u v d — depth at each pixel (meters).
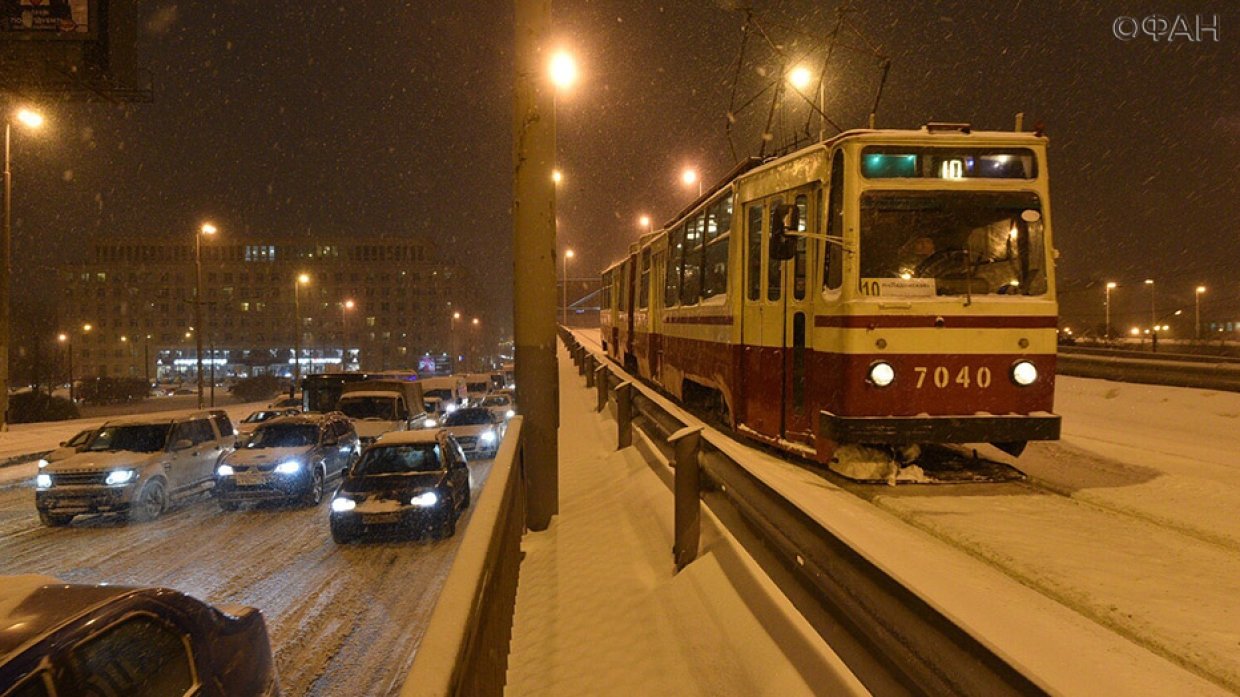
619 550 6.97
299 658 6.89
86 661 2.95
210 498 15.72
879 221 7.20
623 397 12.18
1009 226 7.36
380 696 6.09
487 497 4.49
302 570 9.92
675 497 5.97
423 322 135.12
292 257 133.62
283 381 84.81
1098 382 18.70
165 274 131.38
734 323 9.95
